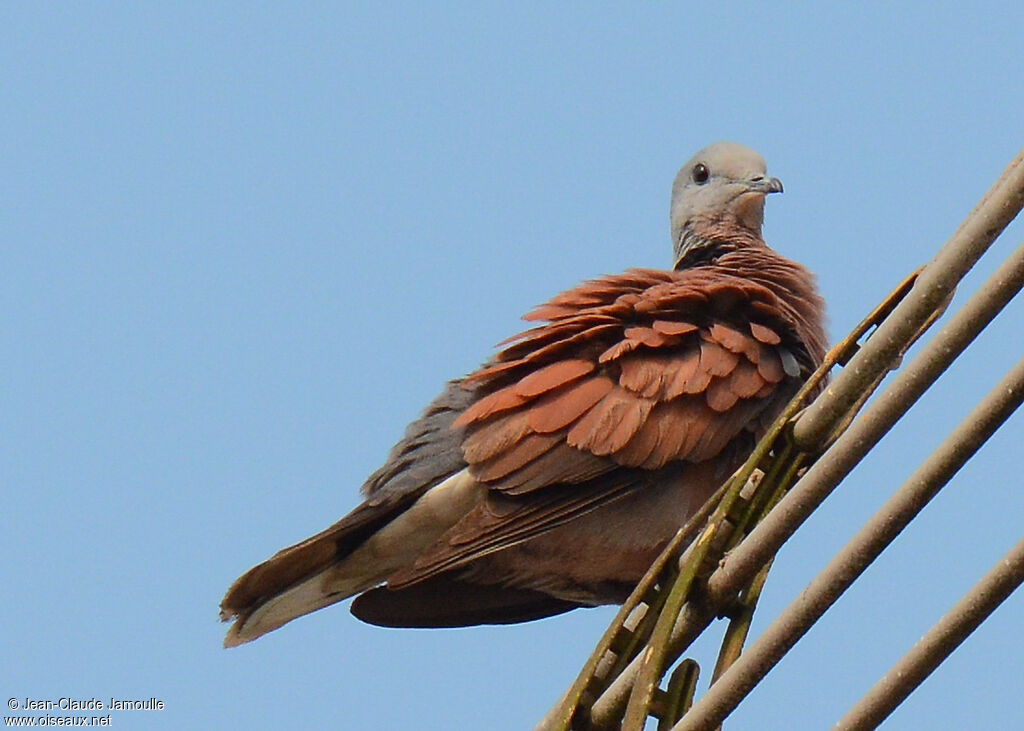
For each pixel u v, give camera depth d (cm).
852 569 725
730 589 827
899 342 775
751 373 1155
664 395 1131
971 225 720
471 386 1180
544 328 1180
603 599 1292
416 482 1234
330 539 1235
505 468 1126
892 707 714
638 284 1228
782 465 871
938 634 686
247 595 1253
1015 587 662
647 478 1148
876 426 729
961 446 689
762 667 753
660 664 802
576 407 1128
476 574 1270
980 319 689
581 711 880
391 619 1285
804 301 1271
